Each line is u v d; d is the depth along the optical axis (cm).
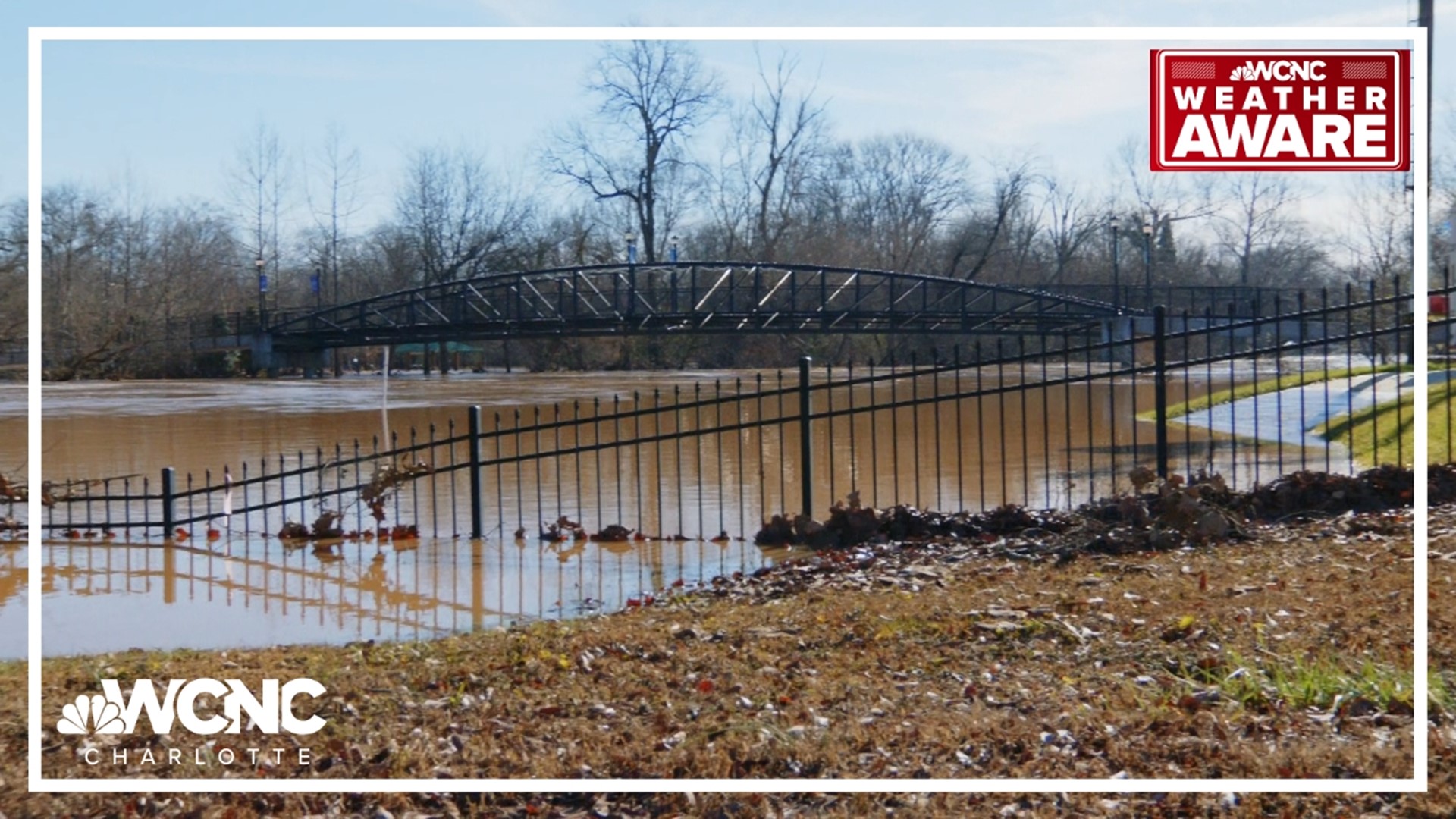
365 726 538
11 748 516
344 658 668
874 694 557
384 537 1111
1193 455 1566
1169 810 429
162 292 4241
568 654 647
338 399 3306
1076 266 5638
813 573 860
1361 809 420
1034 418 2381
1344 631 607
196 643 754
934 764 474
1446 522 873
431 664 640
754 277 4678
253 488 1476
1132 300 5159
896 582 798
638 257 5241
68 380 3241
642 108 4850
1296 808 423
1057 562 838
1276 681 541
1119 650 607
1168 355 4009
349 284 5412
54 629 800
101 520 1272
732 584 851
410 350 5634
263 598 884
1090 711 519
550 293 5241
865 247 5619
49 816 450
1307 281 5262
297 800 459
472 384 4059
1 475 1218
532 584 905
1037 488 1326
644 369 5247
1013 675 578
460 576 940
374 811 452
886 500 1262
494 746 507
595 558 992
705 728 519
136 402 3216
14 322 2248
